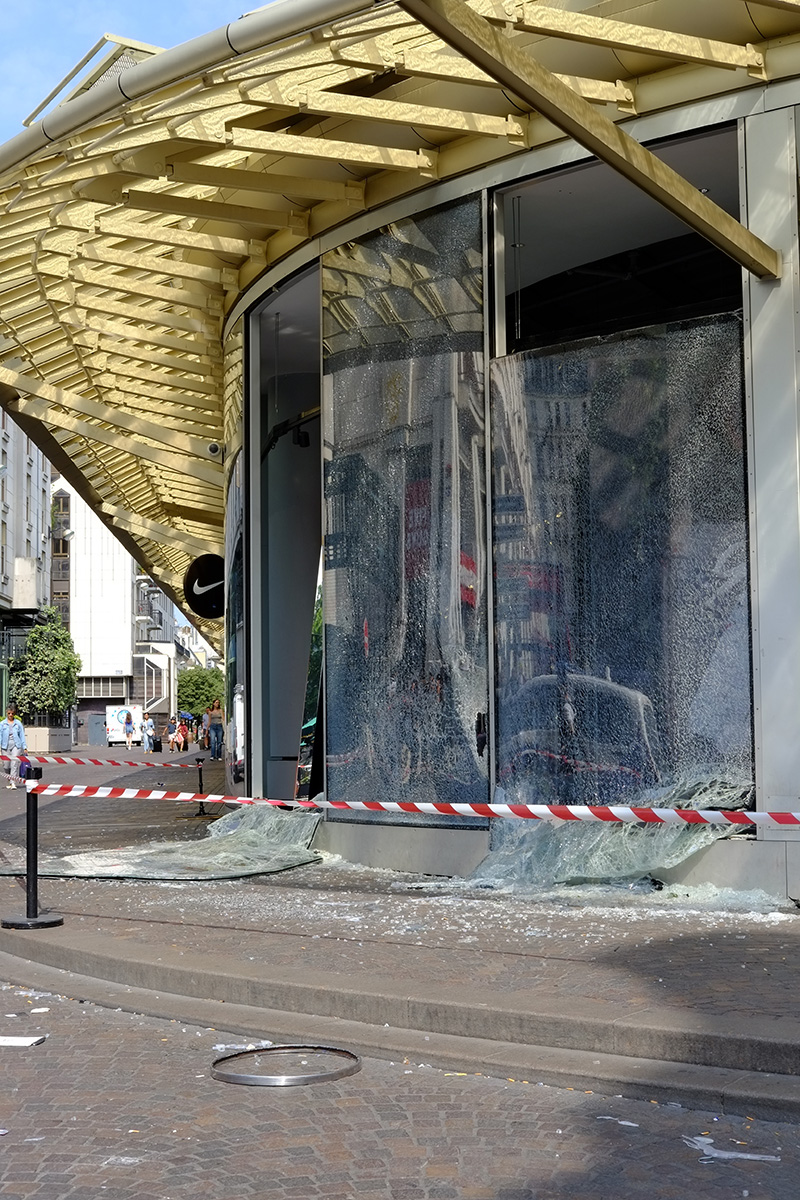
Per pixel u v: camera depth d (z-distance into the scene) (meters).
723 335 8.56
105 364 14.76
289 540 13.66
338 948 6.55
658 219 10.23
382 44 7.87
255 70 7.57
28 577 54.19
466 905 8.01
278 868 9.99
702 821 7.32
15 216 10.30
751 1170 3.72
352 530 10.73
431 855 9.74
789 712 8.13
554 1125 4.15
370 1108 4.35
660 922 7.21
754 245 7.93
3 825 15.42
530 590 9.37
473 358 9.77
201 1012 5.70
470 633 9.73
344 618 10.76
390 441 10.40
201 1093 4.55
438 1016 5.22
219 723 39.59
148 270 12.08
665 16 8.36
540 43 8.76
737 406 8.49
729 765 8.40
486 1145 3.96
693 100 8.61
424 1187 3.61
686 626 8.63
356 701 10.59
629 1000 5.19
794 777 8.09
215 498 21.66
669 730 8.66
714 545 8.55
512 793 9.35
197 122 8.57
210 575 19.80
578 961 6.07
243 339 12.95
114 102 7.39
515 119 9.26
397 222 10.34
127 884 9.36
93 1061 5.01
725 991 5.34
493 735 9.48
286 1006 5.68
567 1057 4.77
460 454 9.85
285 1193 3.57
